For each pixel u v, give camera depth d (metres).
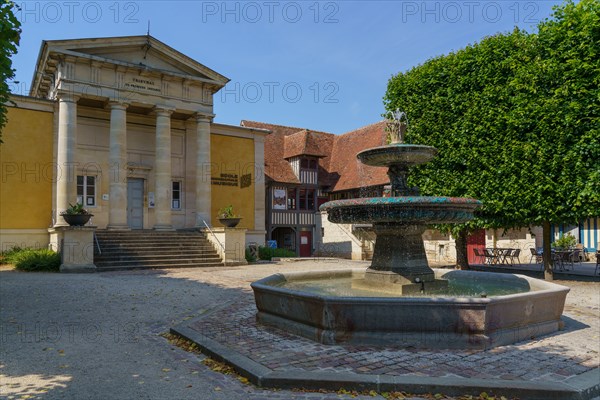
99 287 11.92
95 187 21.88
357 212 7.75
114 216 20.45
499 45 15.38
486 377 4.96
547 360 5.62
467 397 4.64
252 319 7.98
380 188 29.25
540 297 6.80
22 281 12.88
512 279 9.07
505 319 6.32
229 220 20.39
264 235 27.23
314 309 6.39
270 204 31.08
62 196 19.12
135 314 8.79
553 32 13.88
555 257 19.64
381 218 7.62
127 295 10.81
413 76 18.09
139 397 4.59
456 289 8.68
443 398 4.62
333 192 33.03
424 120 17.41
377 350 5.88
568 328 7.45
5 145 19.56
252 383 4.97
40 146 20.33
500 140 14.98
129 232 20.09
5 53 7.67
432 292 8.16
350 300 6.05
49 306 9.41
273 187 31.38
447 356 5.67
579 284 14.11
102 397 4.59
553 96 13.64
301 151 31.84
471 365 5.35
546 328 7.02
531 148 13.95
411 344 6.00
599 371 5.25
